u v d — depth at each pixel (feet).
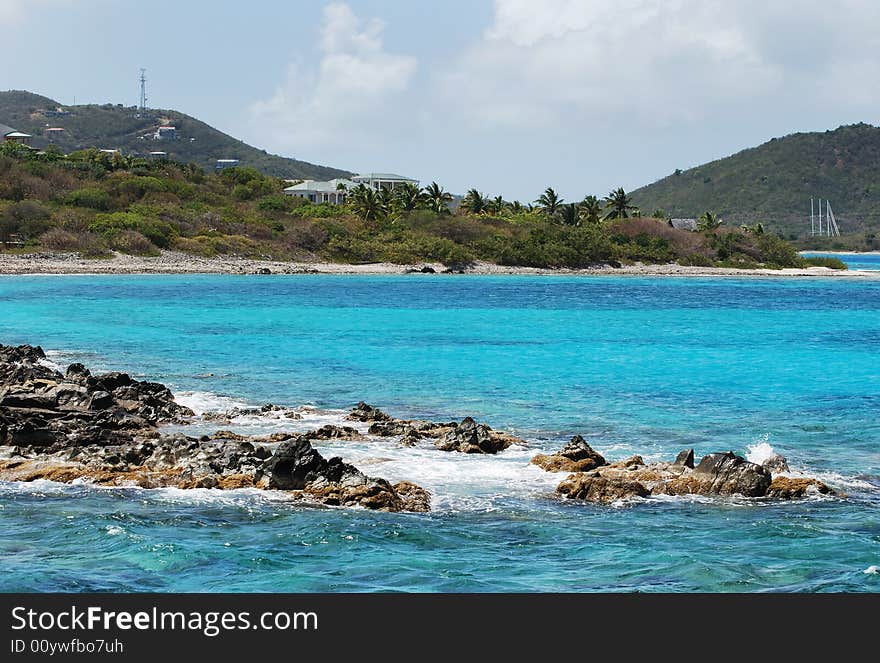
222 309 287.07
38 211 474.90
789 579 68.85
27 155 598.75
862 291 457.68
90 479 88.48
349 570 69.15
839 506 85.40
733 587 67.31
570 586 67.21
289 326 242.99
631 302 358.43
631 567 70.54
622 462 96.48
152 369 167.02
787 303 370.53
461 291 392.47
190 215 529.86
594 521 80.38
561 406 134.72
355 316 273.75
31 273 419.54
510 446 106.42
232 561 70.18
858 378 164.96
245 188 628.69
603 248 590.96
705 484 89.15
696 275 582.35
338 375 162.50
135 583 66.44
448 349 200.54
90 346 198.08
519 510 82.99
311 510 81.30
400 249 540.11
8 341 204.33
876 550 74.23
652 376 165.27
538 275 545.03
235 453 93.71
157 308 287.07
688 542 75.66
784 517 81.92
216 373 163.43
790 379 163.22
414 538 75.51
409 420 121.90
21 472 90.27
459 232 578.25
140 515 79.25
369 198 589.32
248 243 514.68
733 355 198.59
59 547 72.18
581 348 206.08
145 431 108.78
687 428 119.96
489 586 67.10
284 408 127.13
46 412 110.22
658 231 642.22
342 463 88.28
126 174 585.22
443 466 97.04
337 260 526.98
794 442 112.47
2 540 73.20
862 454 106.73
